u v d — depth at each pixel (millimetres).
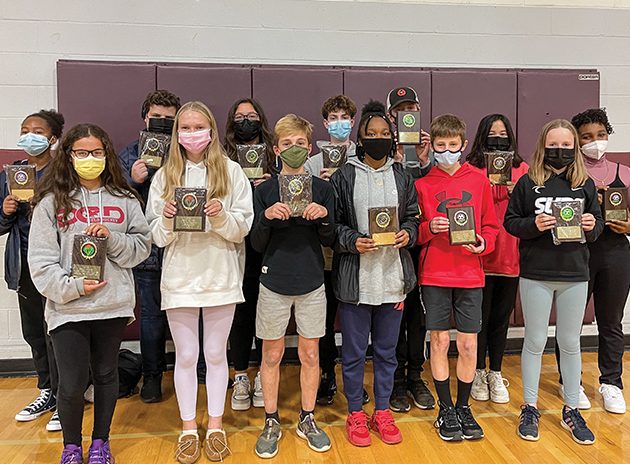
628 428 2377
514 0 3623
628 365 3234
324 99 3299
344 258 2225
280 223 2121
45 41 3277
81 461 1976
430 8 3561
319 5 3477
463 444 2232
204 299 2061
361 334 2230
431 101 3387
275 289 2135
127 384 2779
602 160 2629
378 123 2211
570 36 3691
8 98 3279
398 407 2584
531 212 2318
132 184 2512
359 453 2158
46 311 1941
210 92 3205
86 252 1866
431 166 2639
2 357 3266
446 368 2320
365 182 2246
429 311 2295
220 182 2090
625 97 3762
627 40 3746
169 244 2100
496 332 2752
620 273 2531
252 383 2982
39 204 1939
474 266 2266
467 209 2154
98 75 3127
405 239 2135
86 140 1950
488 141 2662
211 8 3389
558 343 2371
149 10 3342
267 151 2627
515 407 2627
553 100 3486
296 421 2465
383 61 3553
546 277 2271
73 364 1904
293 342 3373
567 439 2271
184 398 2127
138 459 2129
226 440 2188
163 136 2477
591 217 2205
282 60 3473
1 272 3320
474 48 3615
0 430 2414
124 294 1980
